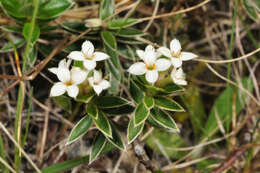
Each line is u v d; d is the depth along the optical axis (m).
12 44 0.22
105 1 0.22
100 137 0.20
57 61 0.22
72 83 0.18
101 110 0.20
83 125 0.19
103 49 0.23
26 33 0.21
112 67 0.22
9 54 0.24
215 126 0.25
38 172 0.21
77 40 0.22
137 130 0.19
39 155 0.24
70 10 0.25
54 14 0.21
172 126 0.19
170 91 0.19
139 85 0.19
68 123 0.22
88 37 0.22
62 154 0.23
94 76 0.19
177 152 0.24
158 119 0.20
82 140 0.23
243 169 0.24
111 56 0.22
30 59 0.22
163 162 0.25
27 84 0.23
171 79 0.19
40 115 0.24
